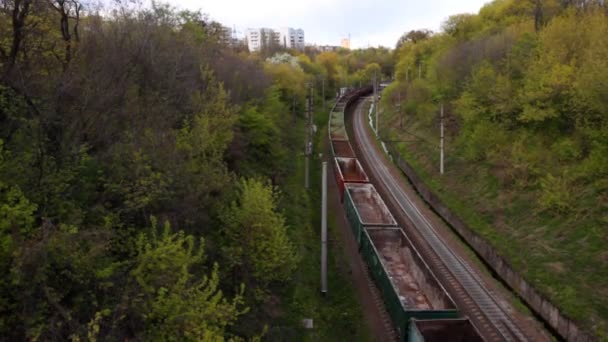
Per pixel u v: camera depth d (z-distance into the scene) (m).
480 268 26.12
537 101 31.64
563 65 30.52
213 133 22.11
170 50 29.12
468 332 16.17
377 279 22.31
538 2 41.91
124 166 15.63
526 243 25.66
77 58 19.19
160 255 11.73
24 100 14.51
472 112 37.53
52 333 10.09
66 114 15.88
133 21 28.22
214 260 18.08
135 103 20.38
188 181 17.77
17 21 15.33
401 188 41.34
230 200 20.23
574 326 18.69
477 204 32.34
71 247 10.70
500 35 44.88
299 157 48.41
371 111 81.56
